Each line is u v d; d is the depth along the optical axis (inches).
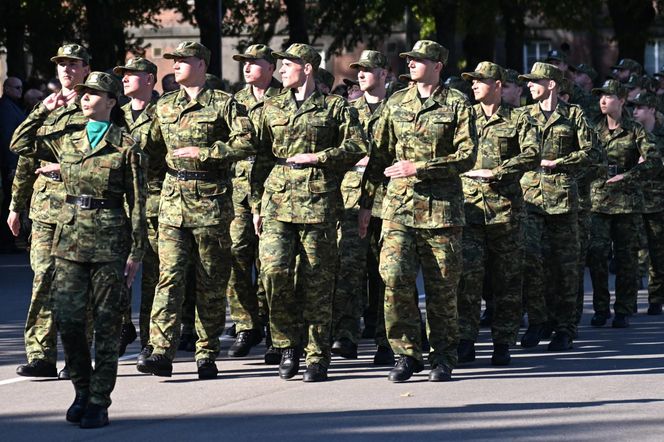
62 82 712.4
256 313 838.5
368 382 726.5
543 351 850.8
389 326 727.7
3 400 681.6
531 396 682.2
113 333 614.2
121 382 732.0
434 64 717.3
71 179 610.5
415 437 586.6
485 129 816.3
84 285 614.2
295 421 622.5
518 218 793.6
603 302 986.1
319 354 734.5
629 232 981.8
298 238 739.4
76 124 619.5
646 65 3961.6
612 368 774.5
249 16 2677.2
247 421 624.1
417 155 715.4
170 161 745.0
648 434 589.0
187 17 2669.8
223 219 741.9
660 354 831.1
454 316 729.0
